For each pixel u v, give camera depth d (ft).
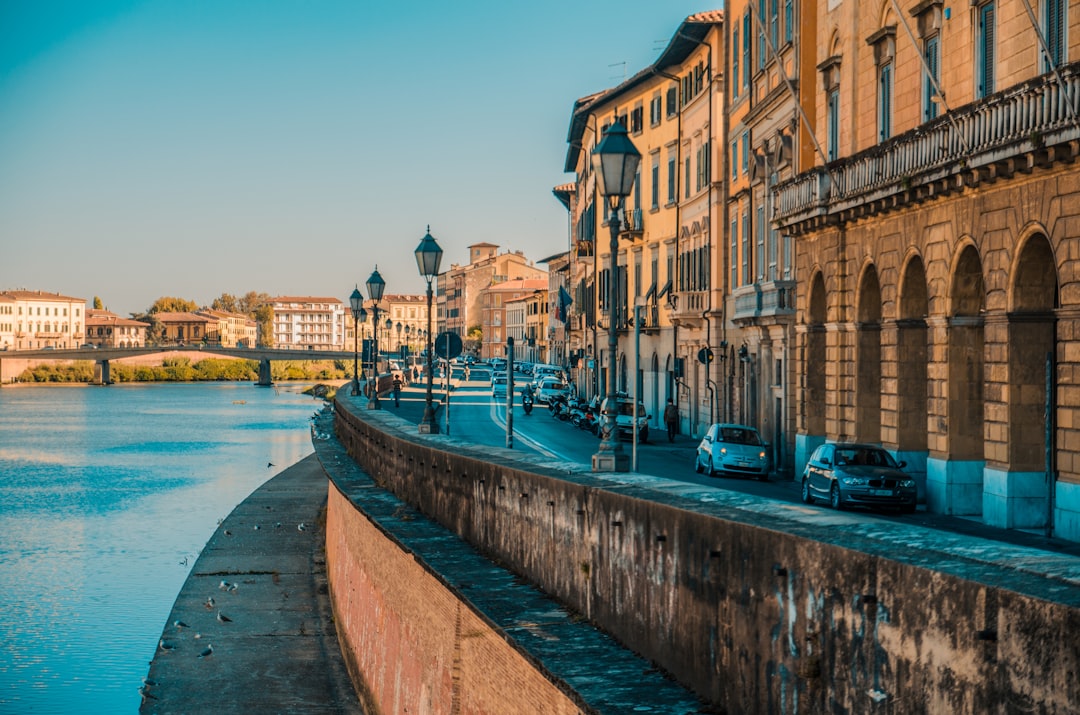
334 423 211.41
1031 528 83.10
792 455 140.67
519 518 55.93
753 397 166.50
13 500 217.97
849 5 118.11
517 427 217.56
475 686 49.01
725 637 34.22
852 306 115.65
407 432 109.50
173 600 130.00
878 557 26.76
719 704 34.42
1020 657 22.33
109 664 103.55
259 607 110.93
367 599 82.53
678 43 203.92
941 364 94.99
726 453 131.44
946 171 88.69
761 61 159.74
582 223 339.98
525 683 42.16
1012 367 83.15
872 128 113.80
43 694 94.38
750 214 166.30
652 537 39.75
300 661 93.40
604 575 44.19
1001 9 86.99
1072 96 71.87
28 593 132.87
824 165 116.88
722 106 188.75
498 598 50.29
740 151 176.14
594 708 34.17
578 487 47.62
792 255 143.13
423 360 589.73
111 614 122.93
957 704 23.94
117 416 481.05
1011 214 82.53
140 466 283.18
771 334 149.69
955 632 24.06
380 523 75.87
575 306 367.66
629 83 244.83
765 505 39.06
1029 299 82.74
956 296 93.35
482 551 62.49
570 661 39.70
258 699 84.07
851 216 111.75
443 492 74.13
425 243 115.14
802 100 134.31
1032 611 22.07
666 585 38.50
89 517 195.93
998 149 79.77
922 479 104.42
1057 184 76.28
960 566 25.30
